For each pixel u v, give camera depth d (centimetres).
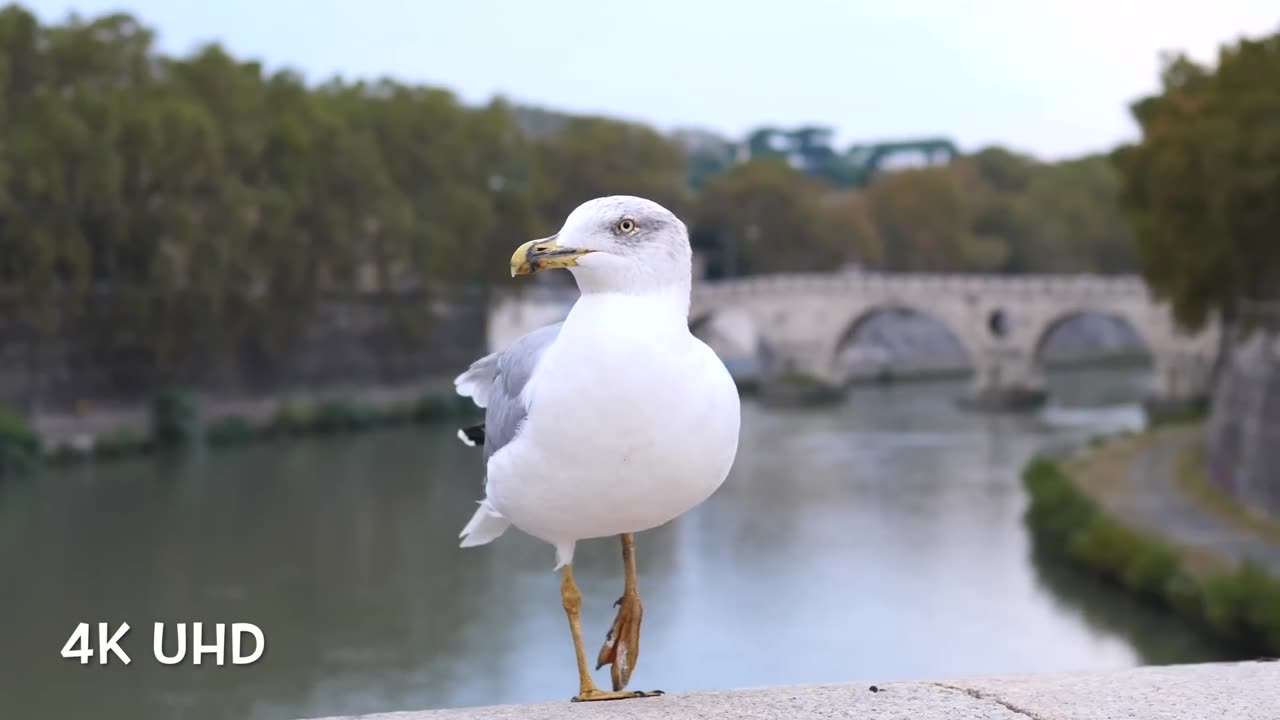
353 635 2906
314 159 6838
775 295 8912
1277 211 3912
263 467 5366
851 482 4903
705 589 3300
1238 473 3922
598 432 488
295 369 7106
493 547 3850
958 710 479
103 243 5988
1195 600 2778
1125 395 8931
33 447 5159
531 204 8619
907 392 9500
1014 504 4416
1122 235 12456
